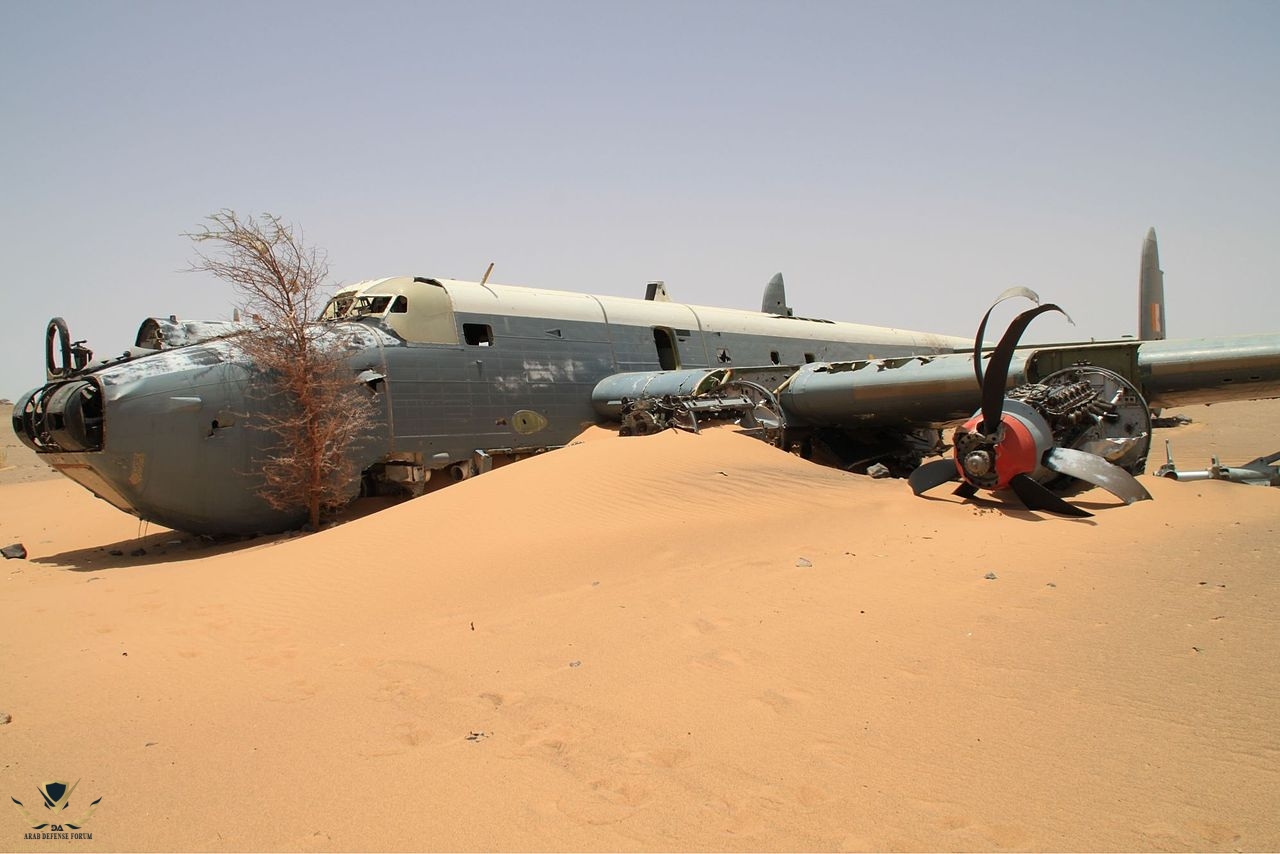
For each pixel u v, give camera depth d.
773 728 4.91
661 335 22.48
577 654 6.43
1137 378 15.15
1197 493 11.85
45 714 5.69
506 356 17.78
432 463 16.00
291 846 3.84
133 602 8.92
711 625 6.89
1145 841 3.53
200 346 13.88
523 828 3.92
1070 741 4.50
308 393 13.96
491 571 9.05
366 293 16.69
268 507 14.07
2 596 9.95
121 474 12.80
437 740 5.02
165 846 3.88
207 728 5.36
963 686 5.34
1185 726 4.58
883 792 4.09
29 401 13.43
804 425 19.19
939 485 13.16
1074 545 9.21
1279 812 3.68
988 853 3.51
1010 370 15.36
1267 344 14.46
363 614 8.06
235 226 13.64
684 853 3.64
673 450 13.71
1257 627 6.03
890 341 31.48
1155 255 27.92
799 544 9.69
